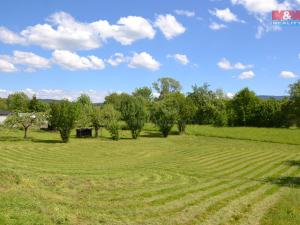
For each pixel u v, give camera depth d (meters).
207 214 16.89
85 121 61.22
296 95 94.75
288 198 21.22
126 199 19.02
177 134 73.06
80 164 33.47
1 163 31.52
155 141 58.12
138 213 16.28
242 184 25.38
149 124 92.88
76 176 25.59
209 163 35.97
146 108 64.19
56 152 41.41
